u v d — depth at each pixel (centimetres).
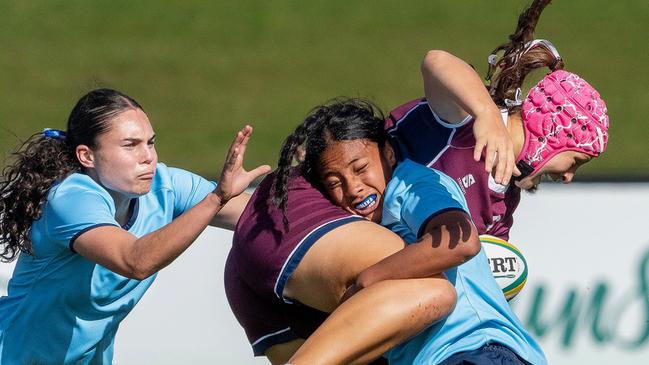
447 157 1543
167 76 5188
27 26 5575
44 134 1656
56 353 1691
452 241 1362
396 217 1458
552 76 1602
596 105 1588
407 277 1376
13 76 5122
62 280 1644
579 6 5788
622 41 5462
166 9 5756
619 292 2423
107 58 5316
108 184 1630
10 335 1680
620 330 2419
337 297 1427
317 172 1489
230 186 1452
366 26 5631
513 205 1694
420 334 1413
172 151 4562
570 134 1575
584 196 2427
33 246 1641
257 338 1611
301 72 5234
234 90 5084
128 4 5784
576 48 5397
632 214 2428
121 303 1706
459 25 5597
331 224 1444
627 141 4597
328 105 1541
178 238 1455
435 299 1366
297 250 1442
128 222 1694
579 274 2417
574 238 2420
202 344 2356
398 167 1496
